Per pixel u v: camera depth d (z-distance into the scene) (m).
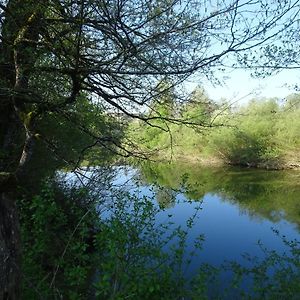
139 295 4.20
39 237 4.87
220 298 6.02
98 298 4.53
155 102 4.17
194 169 34.66
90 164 8.73
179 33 3.34
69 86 4.59
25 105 4.23
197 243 6.48
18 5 3.67
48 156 8.29
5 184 3.32
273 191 23.25
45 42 3.69
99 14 3.33
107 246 4.35
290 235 13.93
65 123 7.70
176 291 4.58
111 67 3.71
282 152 35.22
